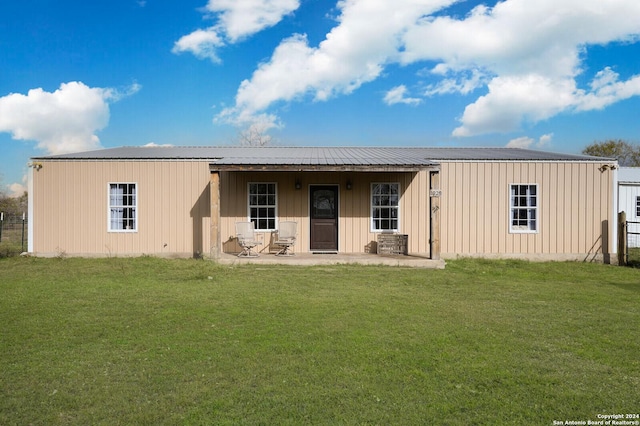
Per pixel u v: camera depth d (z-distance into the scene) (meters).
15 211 23.17
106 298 6.84
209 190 12.44
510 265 11.12
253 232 11.73
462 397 3.45
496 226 12.41
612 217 12.18
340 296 7.12
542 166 12.36
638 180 17.53
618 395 3.51
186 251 12.44
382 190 12.73
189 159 12.43
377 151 14.84
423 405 3.31
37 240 12.36
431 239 10.90
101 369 3.95
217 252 10.92
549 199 12.33
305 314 5.89
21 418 3.09
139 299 6.77
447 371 3.95
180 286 7.89
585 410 3.27
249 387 3.60
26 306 6.29
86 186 12.38
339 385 3.64
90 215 12.38
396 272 9.76
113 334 4.96
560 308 6.39
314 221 12.71
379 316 5.81
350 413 3.18
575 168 12.31
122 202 12.48
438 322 5.55
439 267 10.57
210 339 4.80
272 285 8.06
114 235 12.39
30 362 4.11
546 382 3.74
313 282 8.42
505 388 3.62
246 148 16.03
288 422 3.05
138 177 12.41
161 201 12.42
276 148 16.23
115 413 3.16
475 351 4.48
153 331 5.09
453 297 7.12
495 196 12.40
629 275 9.74
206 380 3.73
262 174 12.66
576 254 12.27
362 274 9.45
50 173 12.38
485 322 5.57
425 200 12.62
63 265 10.59
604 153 40.47
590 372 3.97
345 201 12.68
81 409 3.22
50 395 3.44
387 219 12.70
